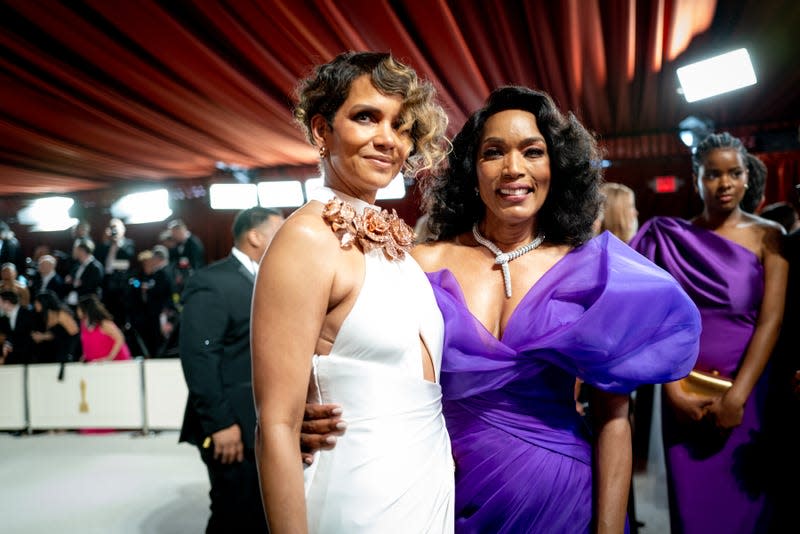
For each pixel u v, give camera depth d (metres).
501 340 1.36
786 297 2.04
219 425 2.43
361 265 1.09
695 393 2.04
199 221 10.85
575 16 4.78
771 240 2.08
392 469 1.05
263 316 1.01
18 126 7.43
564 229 1.46
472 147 1.48
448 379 1.36
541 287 1.36
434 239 1.61
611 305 1.28
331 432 1.04
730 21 5.04
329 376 1.06
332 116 1.11
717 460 2.05
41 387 5.78
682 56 5.73
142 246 11.16
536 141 1.36
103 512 3.75
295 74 5.84
